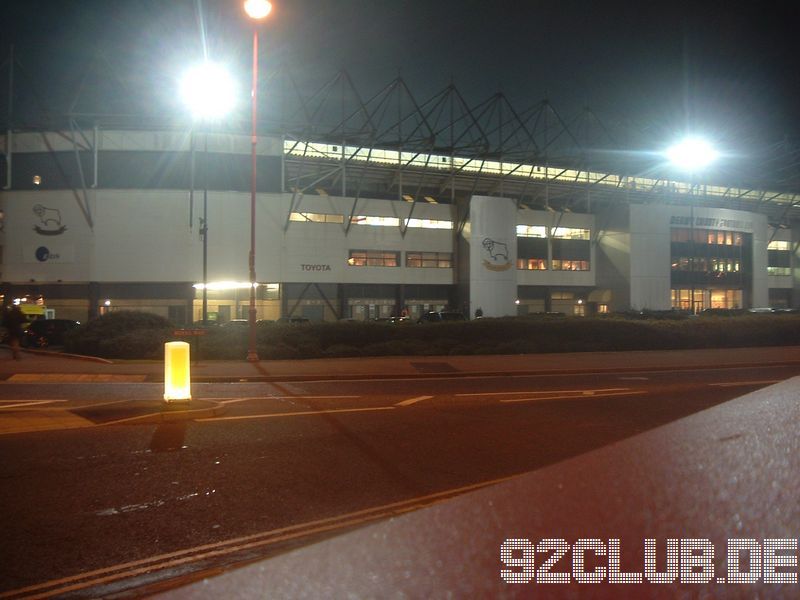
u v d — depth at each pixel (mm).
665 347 31391
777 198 90250
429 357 26938
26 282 58406
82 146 59000
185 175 60000
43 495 7902
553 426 12672
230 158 61312
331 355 26922
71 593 5074
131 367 23016
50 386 18828
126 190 59031
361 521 6922
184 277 59531
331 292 66312
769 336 33625
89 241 58562
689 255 77938
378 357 26891
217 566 5602
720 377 21891
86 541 6309
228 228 60781
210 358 26203
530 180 75188
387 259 67750
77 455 10039
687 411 14500
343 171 65250
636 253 74875
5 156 58844
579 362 25422
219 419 13312
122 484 8406
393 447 10703
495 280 68250
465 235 69062
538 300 76125
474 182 73375
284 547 6098
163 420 13008
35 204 58625
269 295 63281
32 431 11977
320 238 64500
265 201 62031
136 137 59281
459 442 11117
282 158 62500
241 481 8562
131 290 60125
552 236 75562
